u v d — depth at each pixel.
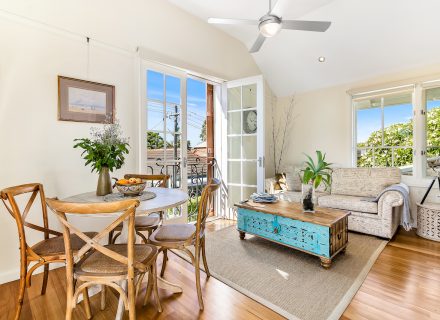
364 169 3.40
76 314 1.57
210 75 3.57
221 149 4.00
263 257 2.39
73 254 1.33
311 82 4.18
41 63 2.10
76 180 2.32
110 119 2.53
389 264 2.19
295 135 4.54
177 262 2.32
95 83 2.42
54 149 2.18
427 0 2.59
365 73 3.61
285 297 1.72
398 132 3.49
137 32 2.73
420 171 3.23
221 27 3.59
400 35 3.00
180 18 3.13
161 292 1.81
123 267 1.27
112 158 1.85
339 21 3.16
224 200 3.98
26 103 2.03
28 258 1.50
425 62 3.12
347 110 3.88
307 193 2.46
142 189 1.86
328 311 1.56
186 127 3.31
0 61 1.90
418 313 1.52
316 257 2.38
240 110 3.81
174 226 2.01
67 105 2.24
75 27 2.28
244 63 4.15
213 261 2.31
